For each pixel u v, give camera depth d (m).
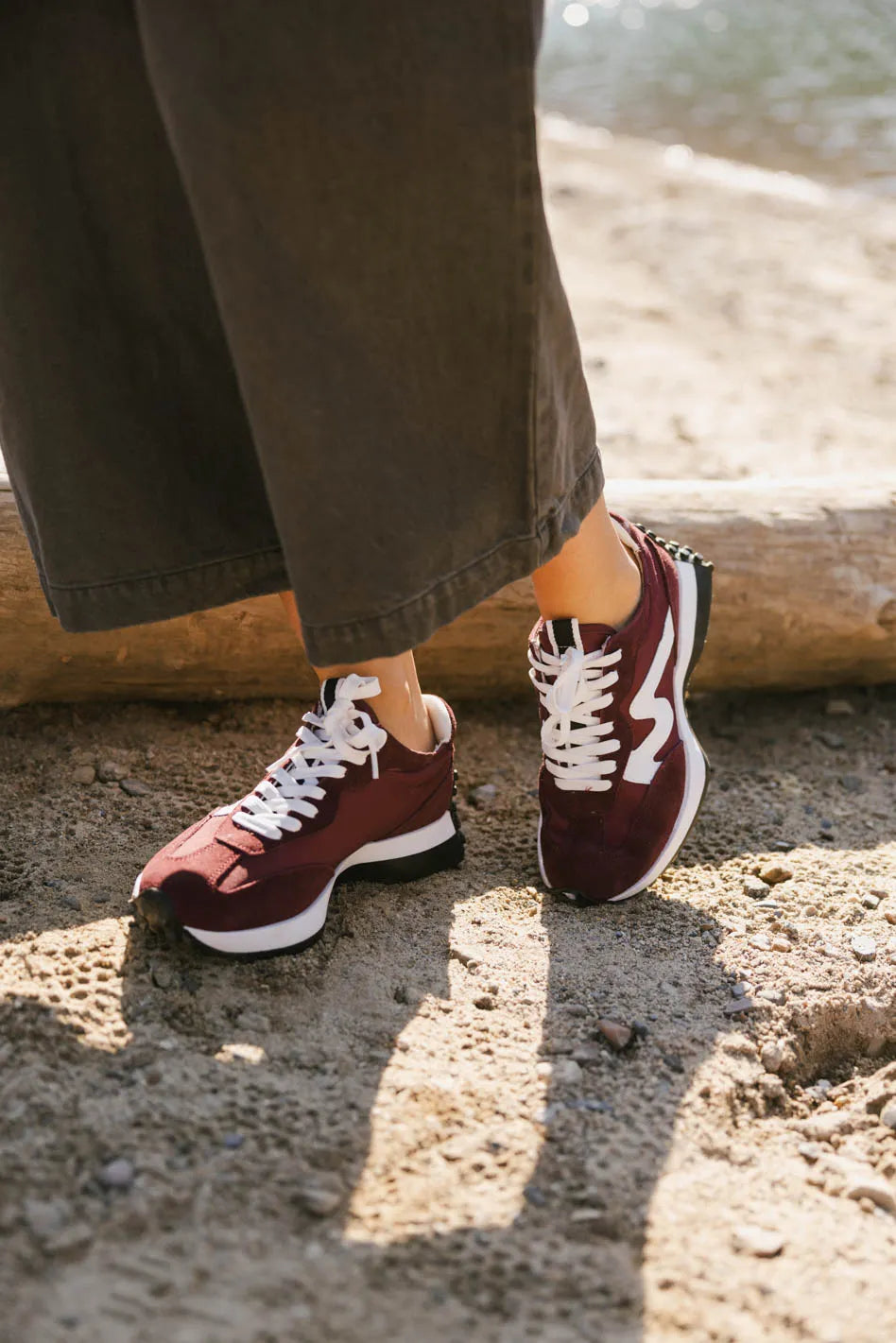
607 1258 1.12
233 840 1.49
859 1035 1.52
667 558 1.65
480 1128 1.25
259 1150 1.18
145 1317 1.00
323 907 1.52
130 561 1.38
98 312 1.30
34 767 1.90
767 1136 1.33
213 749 2.01
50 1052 1.27
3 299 1.29
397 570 1.21
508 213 1.15
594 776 1.60
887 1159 1.33
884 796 2.06
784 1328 1.07
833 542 2.18
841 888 1.75
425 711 1.66
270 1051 1.33
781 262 5.24
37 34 1.20
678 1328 1.05
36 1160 1.13
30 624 1.89
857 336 4.33
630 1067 1.37
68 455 1.33
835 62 10.76
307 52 1.07
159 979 1.41
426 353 1.18
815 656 2.23
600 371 3.95
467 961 1.52
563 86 10.43
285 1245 1.09
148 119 1.23
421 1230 1.12
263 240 1.11
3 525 1.83
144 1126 1.19
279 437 1.17
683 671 1.65
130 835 1.74
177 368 1.32
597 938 1.59
